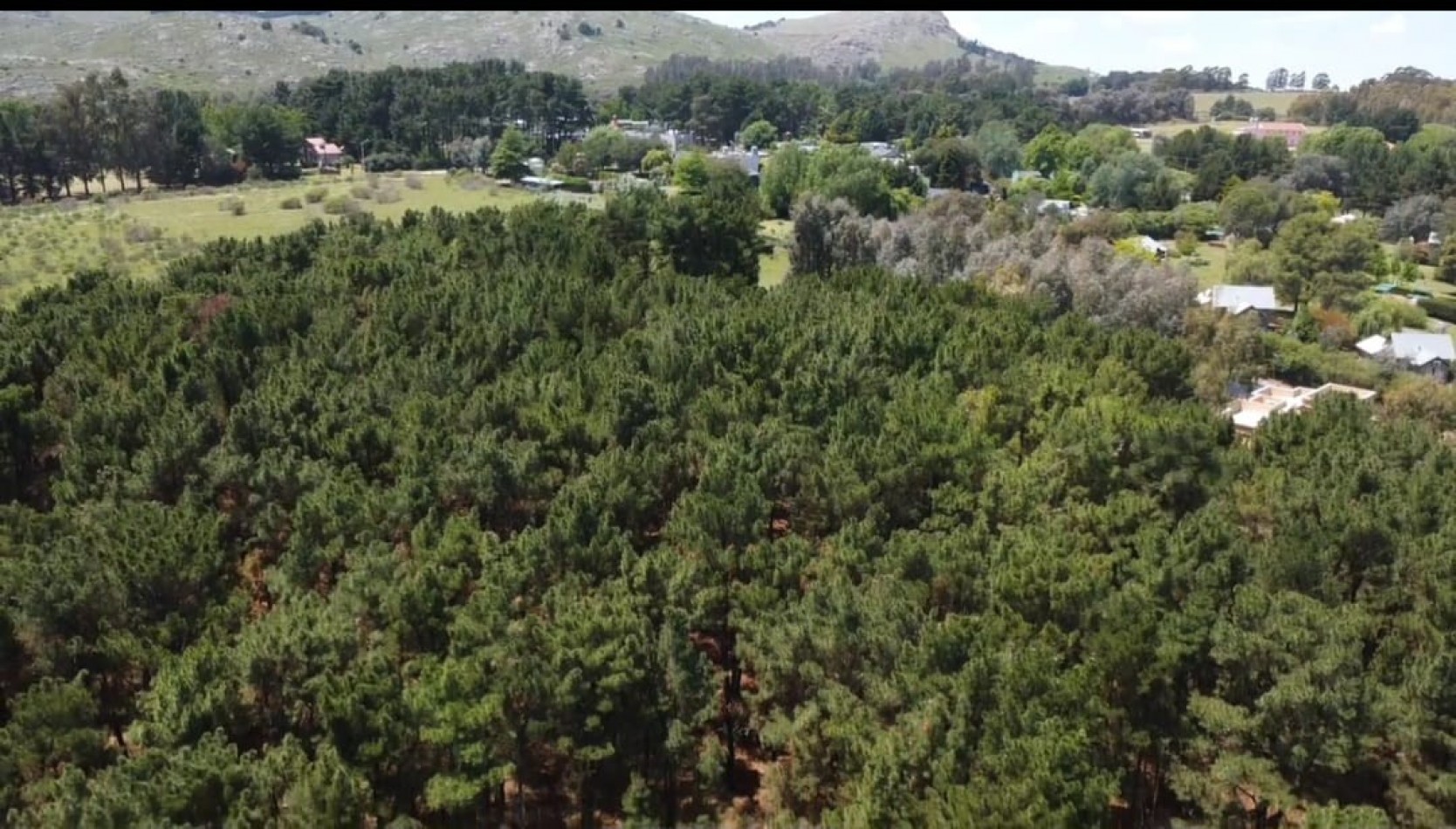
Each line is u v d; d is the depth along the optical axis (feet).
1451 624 114.73
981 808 85.97
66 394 166.71
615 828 108.58
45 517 133.18
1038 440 164.86
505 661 104.68
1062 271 267.80
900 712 102.06
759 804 113.70
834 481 137.08
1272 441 167.84
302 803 89.10
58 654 112.88
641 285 227.20
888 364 189.78
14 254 283.59
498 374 173.88
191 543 123.13
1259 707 106.22
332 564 131.75
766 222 425.28
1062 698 99.86
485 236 249.34
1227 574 123.13
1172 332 258.98
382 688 101.86
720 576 121.70
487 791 106.52
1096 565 121.90
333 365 175.22
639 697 106.01
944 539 126.11
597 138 538.47
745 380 171.42
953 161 493.36
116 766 96.17
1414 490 142.31
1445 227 424.05
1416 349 290.56
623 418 153.48
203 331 185.26
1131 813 113.39
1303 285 332.39
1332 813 91.97
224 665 104.12
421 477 137.90
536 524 141.08
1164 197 467.93
